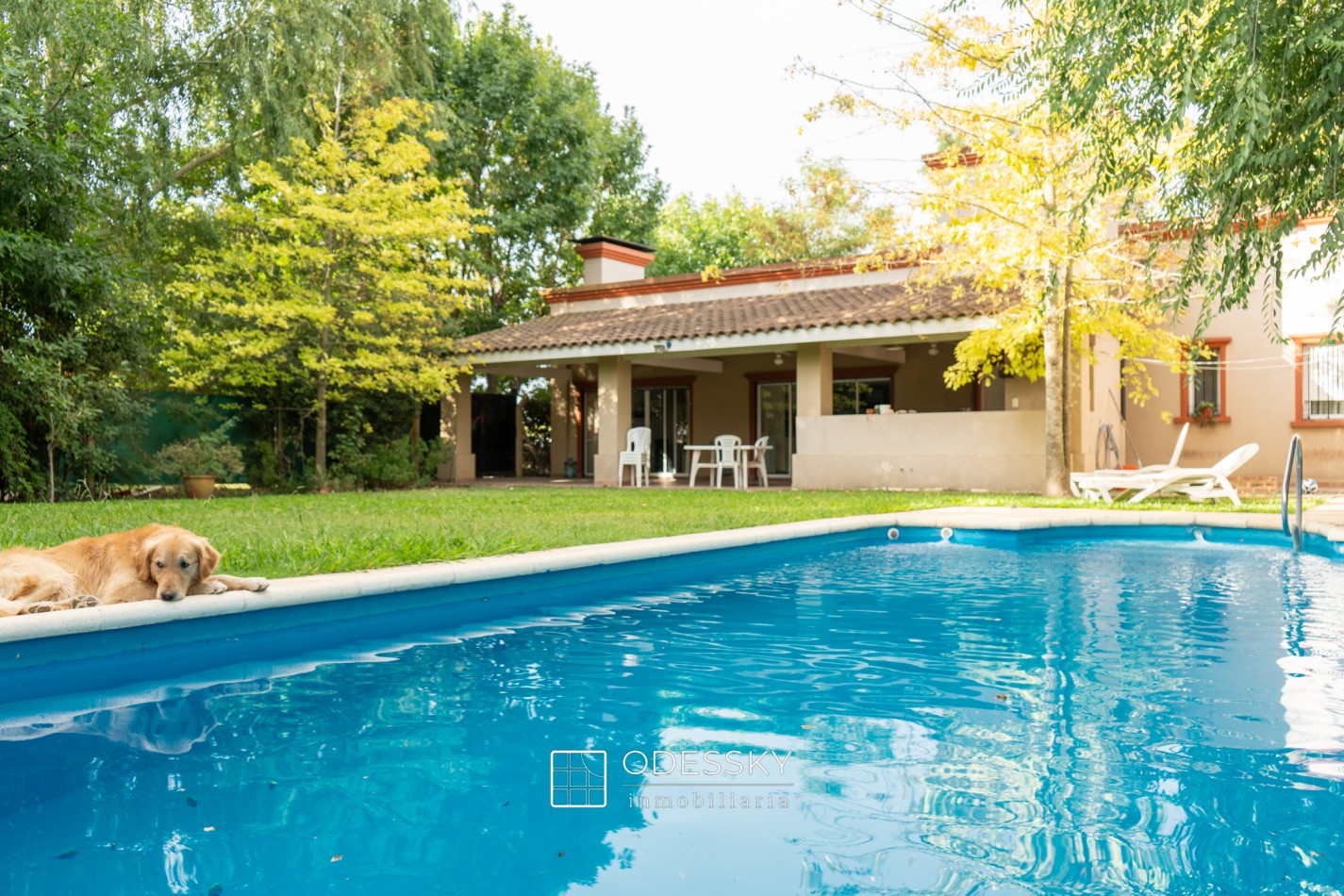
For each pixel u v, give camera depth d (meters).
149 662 3.96
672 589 6.22
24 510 9.02
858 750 2.89
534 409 25.08
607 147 29.84
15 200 10.70
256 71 15.48
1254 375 14.95
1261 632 4.77
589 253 21.55
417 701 3.51
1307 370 14.50
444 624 5.09
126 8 14.64
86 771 2.73
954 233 11.67
